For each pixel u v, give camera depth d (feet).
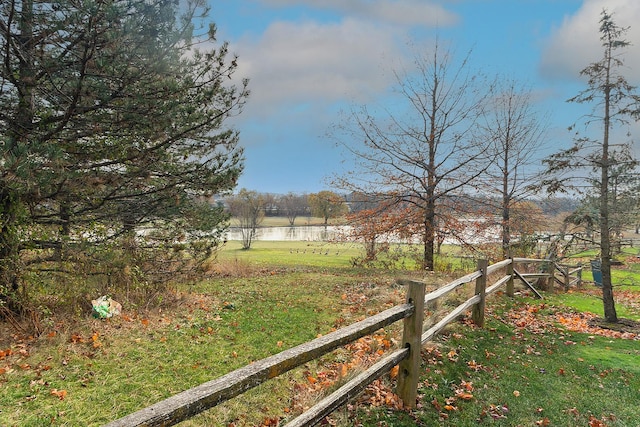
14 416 11.33
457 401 12.82
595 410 12.88
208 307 25.21
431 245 54.80
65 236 19.39
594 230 29.50
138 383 13.88
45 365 14.69
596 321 25.13
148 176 21.40
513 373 15.39
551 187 27.91
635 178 25.12
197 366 15.66
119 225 22.72
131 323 20.21
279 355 7.88
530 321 23.12
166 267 25.40
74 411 11.85
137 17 17.35
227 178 22.79
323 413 8.79
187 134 21.66
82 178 18.35
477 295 20.35
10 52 17.13
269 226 202.28
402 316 11.57
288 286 34.50
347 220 61.36
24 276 18.12
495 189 57.57
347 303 27.37
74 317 19.22
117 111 18.78
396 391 12.44
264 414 12.06
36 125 18.95
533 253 51.01
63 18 16.58
